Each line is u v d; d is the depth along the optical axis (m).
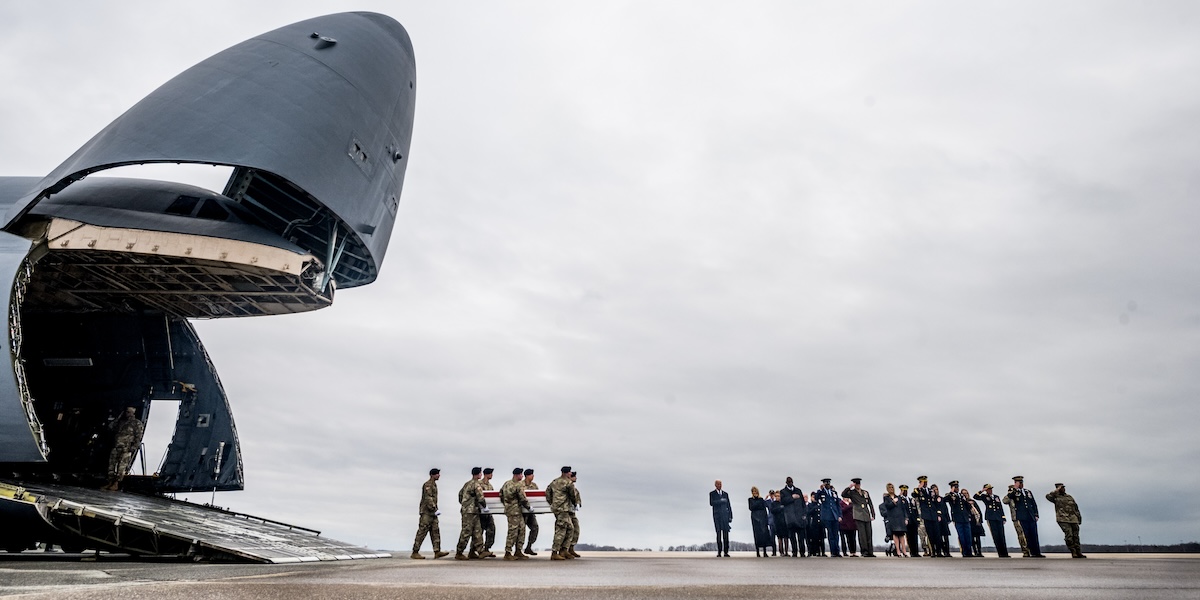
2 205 19.30
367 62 23.61
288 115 20.03
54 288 23.38
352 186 21.59
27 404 16.44
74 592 6.27
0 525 13.88
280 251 19.58
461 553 16.77
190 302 24.77
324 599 5.81
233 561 13.66
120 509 15.70
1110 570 10.84
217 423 27.88
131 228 18.77
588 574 9.85
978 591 6.76
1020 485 19.70
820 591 6.76
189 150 18.20
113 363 26.36
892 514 20.59
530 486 19.25
